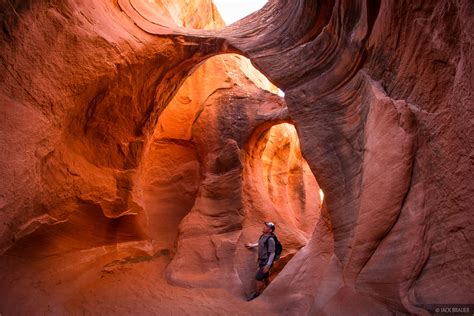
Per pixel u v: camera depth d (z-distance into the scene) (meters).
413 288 3.06
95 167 5.70
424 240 3.10
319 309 4.14
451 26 2.82
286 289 5.30
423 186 3.24
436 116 3.09
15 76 3.56
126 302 5.18
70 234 5.24
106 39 5.38
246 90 9.14
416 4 3.34
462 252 2.63
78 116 5.14
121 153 6.23
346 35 5.14
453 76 2.84
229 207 7.72
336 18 5.36
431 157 3.15
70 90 4.58
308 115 5.50
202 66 9.24
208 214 7.62
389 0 3.74
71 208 5.05
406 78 3.67
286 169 10.79
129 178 6.32
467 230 2.59
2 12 3.34
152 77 6.66
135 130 6.56
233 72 9.60
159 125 8.54
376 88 4.23
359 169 4.42
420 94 3.40
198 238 7.25
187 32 7.31
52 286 4.55
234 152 8.18
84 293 5.18
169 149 8.65
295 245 7.72
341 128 4.98
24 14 3.72
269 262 5.77
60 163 4.76
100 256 5.89
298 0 6.60
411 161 3.41
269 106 8.84
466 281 2.55
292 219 9.98
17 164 3.35
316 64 5.87
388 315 3.29
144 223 6.84
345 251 4.34
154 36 6.70
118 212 6.08
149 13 7.41
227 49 7.50
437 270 2.89
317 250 5.48
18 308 3.72
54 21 4.31
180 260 6.81
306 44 6.22
